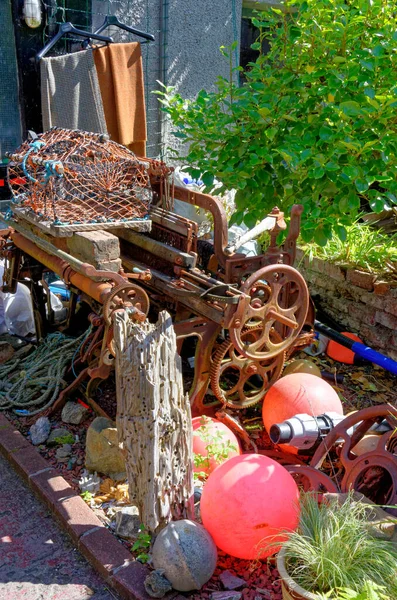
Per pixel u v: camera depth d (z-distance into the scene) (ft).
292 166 13.19
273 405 11.27
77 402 13.05
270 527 8.41
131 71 17.13
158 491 8.91
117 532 9.53
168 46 21.26
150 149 21.93
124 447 9.09
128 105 17.26
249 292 11.39
